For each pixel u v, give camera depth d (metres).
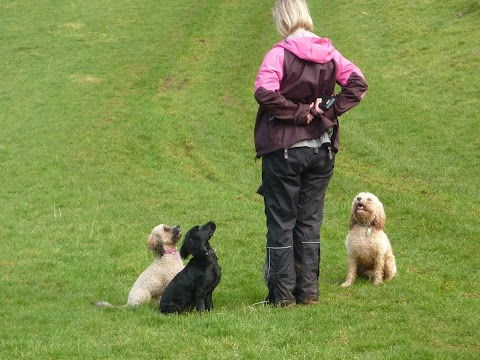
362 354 7.95
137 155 23.56
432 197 18.09
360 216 11.24
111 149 24.08
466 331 8.87
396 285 11.10
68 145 24.52
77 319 9.72
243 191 19.88
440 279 11.76
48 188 20.38
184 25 40.03
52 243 15.47
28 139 25.27
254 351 7.95
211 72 33.03
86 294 11.69
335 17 39.22
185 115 27.62
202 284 9.59
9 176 21.67
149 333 8.80
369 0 41.06
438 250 14.05
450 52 30.45
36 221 17.38
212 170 22.09
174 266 10.47
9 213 18.14
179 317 9.42
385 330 8.84
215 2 44.09
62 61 35.03
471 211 16.75
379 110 25.94
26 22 41.72
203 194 19.42
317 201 9.64
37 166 22.50
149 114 27.45
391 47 32.88
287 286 9.57
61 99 29.77
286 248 9.49
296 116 9.12
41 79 32.53
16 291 11.90
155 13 42.53
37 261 13.98
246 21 40.69
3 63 34.94
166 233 10.50
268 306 9.68
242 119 27.27
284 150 9.17
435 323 9.21
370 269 11.61
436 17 35.56
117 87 31.17
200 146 24.41
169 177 21.41
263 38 37.84
